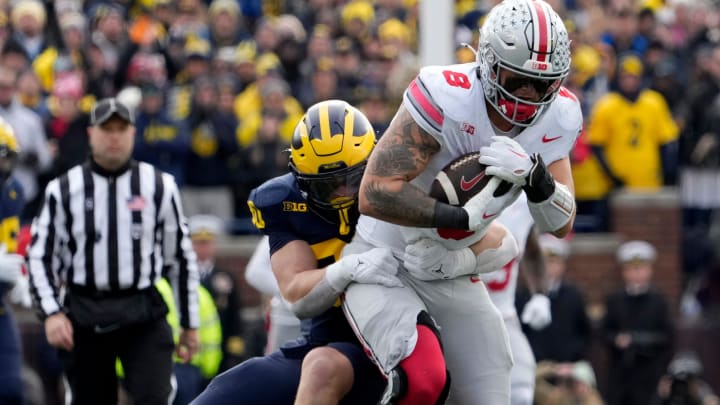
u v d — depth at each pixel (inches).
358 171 668.1
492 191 604.4
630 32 1667.1
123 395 1013.2
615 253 1480.1
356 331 654.5
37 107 1408.7
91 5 1665.8
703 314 1509.6
